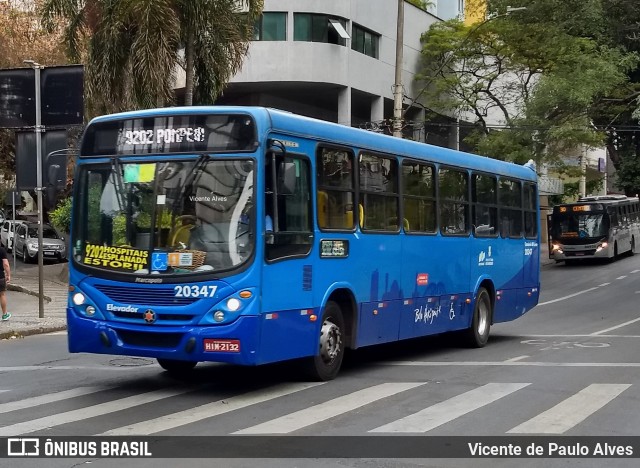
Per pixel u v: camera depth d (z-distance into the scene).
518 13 32.16
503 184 15.80
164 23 21.92
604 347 14.48
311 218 9.83
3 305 18.12
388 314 11.56
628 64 34.03
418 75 44.00
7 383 10.46
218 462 6.52
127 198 9.30
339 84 38.72
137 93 22.36
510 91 43.06
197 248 8.94
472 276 14.29
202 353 8.77
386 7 42.72
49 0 23.88
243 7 24.41
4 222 45.72
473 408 8.78
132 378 10.78
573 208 40.22
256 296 8.80
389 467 6.44
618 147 50.69
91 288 9.31
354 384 10.28
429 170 12.93
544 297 26.42
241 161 8.98
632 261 41.19
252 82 37.94
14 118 17.48
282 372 11.22
